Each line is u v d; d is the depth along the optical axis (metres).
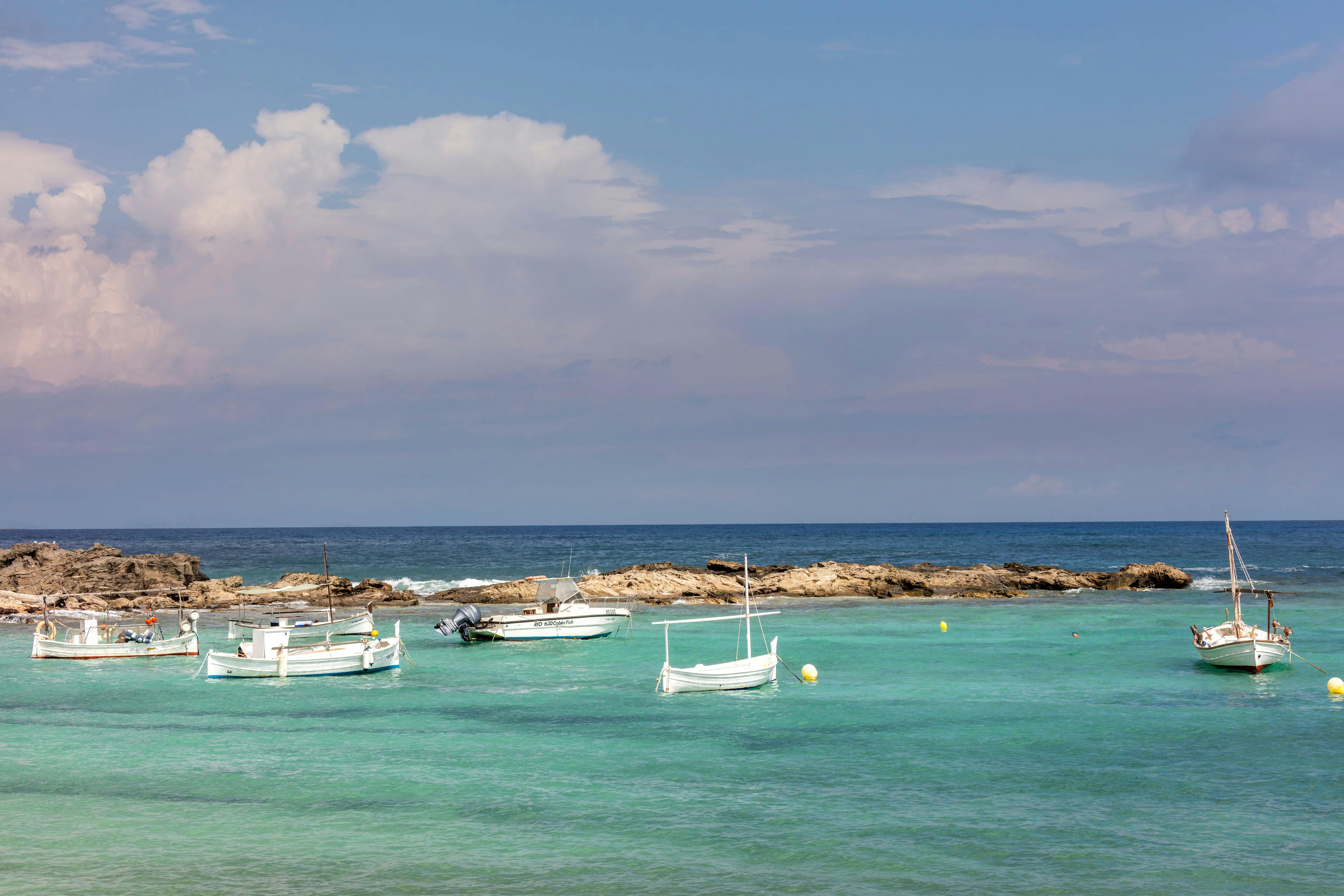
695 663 54.78
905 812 26.98
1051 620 72.00
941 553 170.75
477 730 37.62
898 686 45.81
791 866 23.11
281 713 41.19
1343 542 199.62
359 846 24.61
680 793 28.95
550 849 24.30
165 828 26.05
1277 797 28.08
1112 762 31.95
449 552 186.25
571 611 65.75
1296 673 48.06
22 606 80.12
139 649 58.06
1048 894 21.48
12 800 28.52
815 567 97.19
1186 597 88.50
